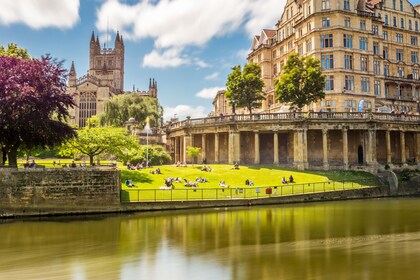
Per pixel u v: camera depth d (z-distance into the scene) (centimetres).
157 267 2089
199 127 7456
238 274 1948
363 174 6544
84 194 4009
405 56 9956
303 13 8812
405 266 2052
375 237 2797
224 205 4466
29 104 4078
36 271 2036
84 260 2242
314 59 7338
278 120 6844
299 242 2644
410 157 7869
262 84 8269
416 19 10225
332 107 8044
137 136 8300
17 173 3834
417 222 3441
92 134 5419
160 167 6175
